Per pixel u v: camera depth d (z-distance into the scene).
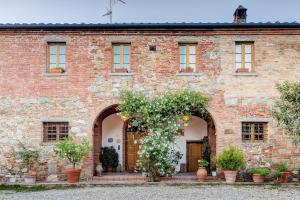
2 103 17.42
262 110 17.31
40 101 17.42
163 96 17.14
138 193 13.98
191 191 14.38
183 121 17.14
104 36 17.61
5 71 17.50
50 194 13.96
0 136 17.31
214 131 18.52
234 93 17.41
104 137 20.12
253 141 17.39
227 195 13.50
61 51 17.73
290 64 17.39
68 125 17.42
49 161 17.22
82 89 17.45
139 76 17.52
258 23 17.17
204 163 16.94
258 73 17.41
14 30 17.48
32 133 17.33
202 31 17.53
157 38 17.61
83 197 13.23
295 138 16.08
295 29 17.38
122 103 17.20
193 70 17.64
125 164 20.02
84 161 17.22
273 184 16.11
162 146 16.39
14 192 14.59
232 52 17.48
